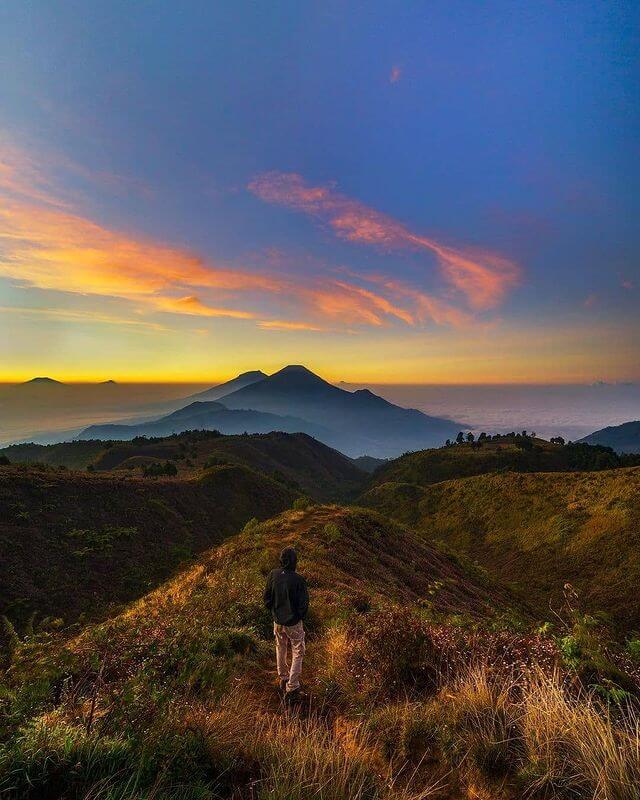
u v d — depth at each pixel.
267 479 88.06
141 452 136.00
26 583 33.81
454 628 5.83
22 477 48.47
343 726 3.94
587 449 109.75
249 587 9.66
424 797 2.75
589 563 38.50
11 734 2.79
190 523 58.81
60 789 2.47
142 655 4.94
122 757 2.70
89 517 47.72
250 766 3.05
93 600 35.09
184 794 2.58
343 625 6.67
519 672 4.07
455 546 55.75
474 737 3.15
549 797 2.59
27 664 4.73
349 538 19.36
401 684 4.49
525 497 57.25
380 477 140.75
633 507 42.53
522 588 38.16
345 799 2.55
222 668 5.03
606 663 3.91
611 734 2.71
